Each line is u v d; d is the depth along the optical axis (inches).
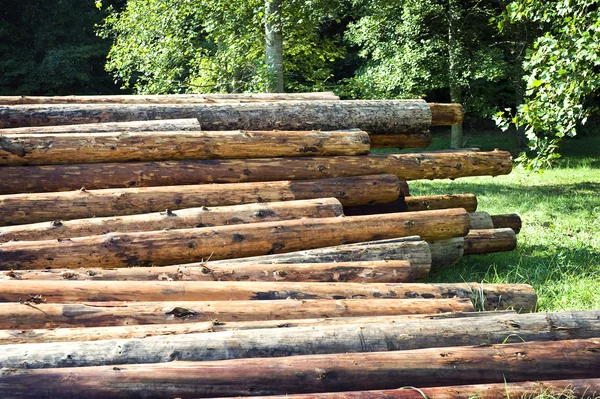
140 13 638.5
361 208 283.0
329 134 280.1
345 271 201.2
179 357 131.6
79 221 213.6
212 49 732.7
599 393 132.1
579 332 154.1
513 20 378.6
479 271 273.7
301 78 919.7
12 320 146.3
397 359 134.0
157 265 207.8
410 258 223.0
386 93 837.2
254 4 607.2
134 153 247.6
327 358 131.9
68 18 1194.0
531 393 129.4
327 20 728.3
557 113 346.6
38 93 1175.6
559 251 300.5
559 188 586.9
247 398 122.2
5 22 1147.9
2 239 202.8
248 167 260.8
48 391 116.3
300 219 231.6
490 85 912.3
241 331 140.2
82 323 150.2
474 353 138.9
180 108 278.4
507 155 317.7
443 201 332.5
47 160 239.0
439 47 848.3
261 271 194.1
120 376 120.6
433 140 1138.0
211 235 213.8
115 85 1227.2
